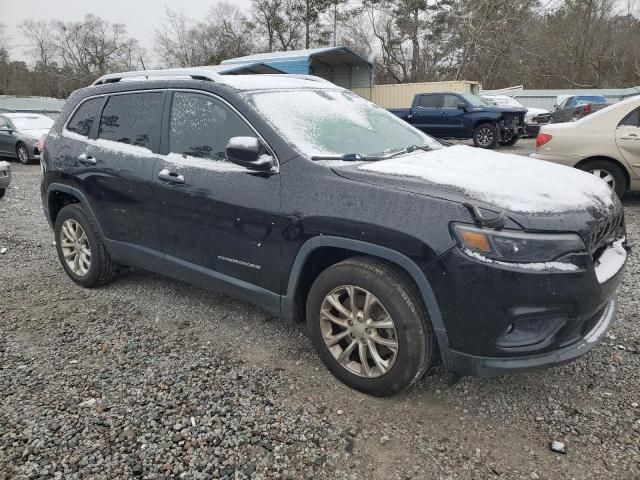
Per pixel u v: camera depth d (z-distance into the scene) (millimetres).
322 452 2545
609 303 3113
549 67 42781
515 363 2566
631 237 6000
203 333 3795
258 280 3326
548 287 2449
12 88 54406
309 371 3262
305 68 19422
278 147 3174
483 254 2473
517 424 2746
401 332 2738
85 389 3070
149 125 3922
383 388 2885
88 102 4492
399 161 3184
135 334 3785
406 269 2658
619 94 28859
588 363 3307
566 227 2529
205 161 3531
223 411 2848
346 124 3662
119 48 54500
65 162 4465
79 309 4238
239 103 3396
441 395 3006
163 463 2469
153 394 3012
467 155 3523
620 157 7168
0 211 8211
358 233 2773
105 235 4324
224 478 2379
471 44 41250
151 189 3775
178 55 46656
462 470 2430
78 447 2570
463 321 2562
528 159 3486
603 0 41562
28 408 2881
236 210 3283
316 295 3070
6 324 3969
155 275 5000
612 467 2426
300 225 2996
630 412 2814
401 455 2527
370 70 23516
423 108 17234
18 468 2428
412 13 41531
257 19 44656
